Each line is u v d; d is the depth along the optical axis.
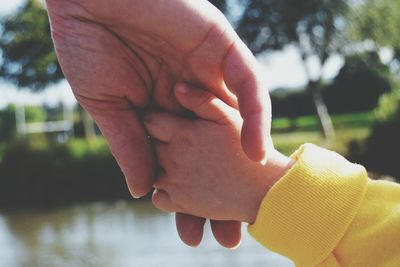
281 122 13.24
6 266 3.37
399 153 5.33
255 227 0.41
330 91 13.07
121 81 0.40
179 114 0.43
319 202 0.40
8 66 9.20
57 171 7.04
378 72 9.97
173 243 3.46
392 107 5.47
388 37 9.39
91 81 0.39
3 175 7.03
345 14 9.20
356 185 0.41
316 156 0.41
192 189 0.42
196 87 0.41
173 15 0.37
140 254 3.27
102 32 0.38
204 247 3.14
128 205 5.94
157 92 0.41
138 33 0.38
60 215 5.66
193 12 0.37
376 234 0.40
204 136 0.42
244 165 0.41
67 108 12.74
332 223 0.40
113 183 6.93
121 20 0.37
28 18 9.00
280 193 0.40
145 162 0.43
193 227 0.44
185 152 0.42
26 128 13.67
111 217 5.16
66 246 3.86
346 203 0.40
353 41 9.43
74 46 0.38
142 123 0.42
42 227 4.96
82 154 7.05
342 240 0.40
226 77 0.38
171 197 0.43
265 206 0.40
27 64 9.15
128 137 0.42
